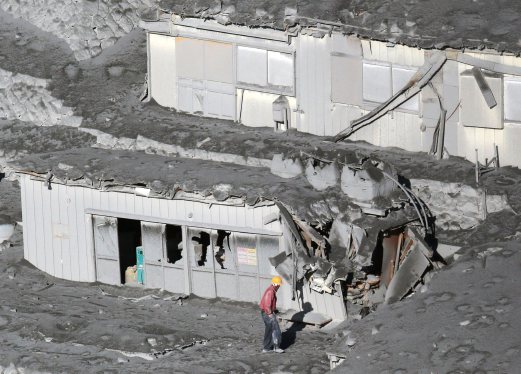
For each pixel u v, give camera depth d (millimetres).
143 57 145375
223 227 118000
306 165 117812
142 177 121125
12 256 130000
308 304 114938
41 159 127375
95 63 145750
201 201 118562
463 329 101625
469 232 118562
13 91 145125
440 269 111938
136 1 149625
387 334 103625
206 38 133250
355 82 126875
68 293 123562
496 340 99812
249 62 131625
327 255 113688
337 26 125812
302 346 110438
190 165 124000
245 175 119625
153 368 108438
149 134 132125
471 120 122562
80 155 128000
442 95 123562
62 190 125438
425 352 100375
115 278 124562
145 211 121812
